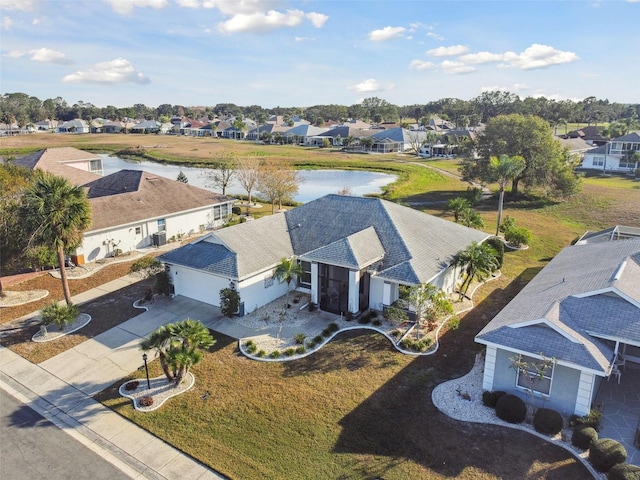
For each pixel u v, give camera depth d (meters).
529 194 61.66
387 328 23.84
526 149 58.22
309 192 68.19
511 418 16.50
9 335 23.97
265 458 15.21
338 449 15.53
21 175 34.84
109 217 36.53
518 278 32.06
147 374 18.88
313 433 16.34
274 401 18.19
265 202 59.38
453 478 14.12
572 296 19.53
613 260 23.05
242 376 19.91
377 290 25.55
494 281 31.47
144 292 29.16
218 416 17.38
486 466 14.55
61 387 19.45
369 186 73.00
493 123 60.75
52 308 24.33
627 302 18.28
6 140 143.12
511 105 187.50
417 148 117.50
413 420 16.91
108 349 22.36
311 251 26.67
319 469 14.68
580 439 15.11
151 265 28.86
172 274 28.11
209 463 15.04
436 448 15.43
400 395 18.45
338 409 17.64
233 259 25.80
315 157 106.75
